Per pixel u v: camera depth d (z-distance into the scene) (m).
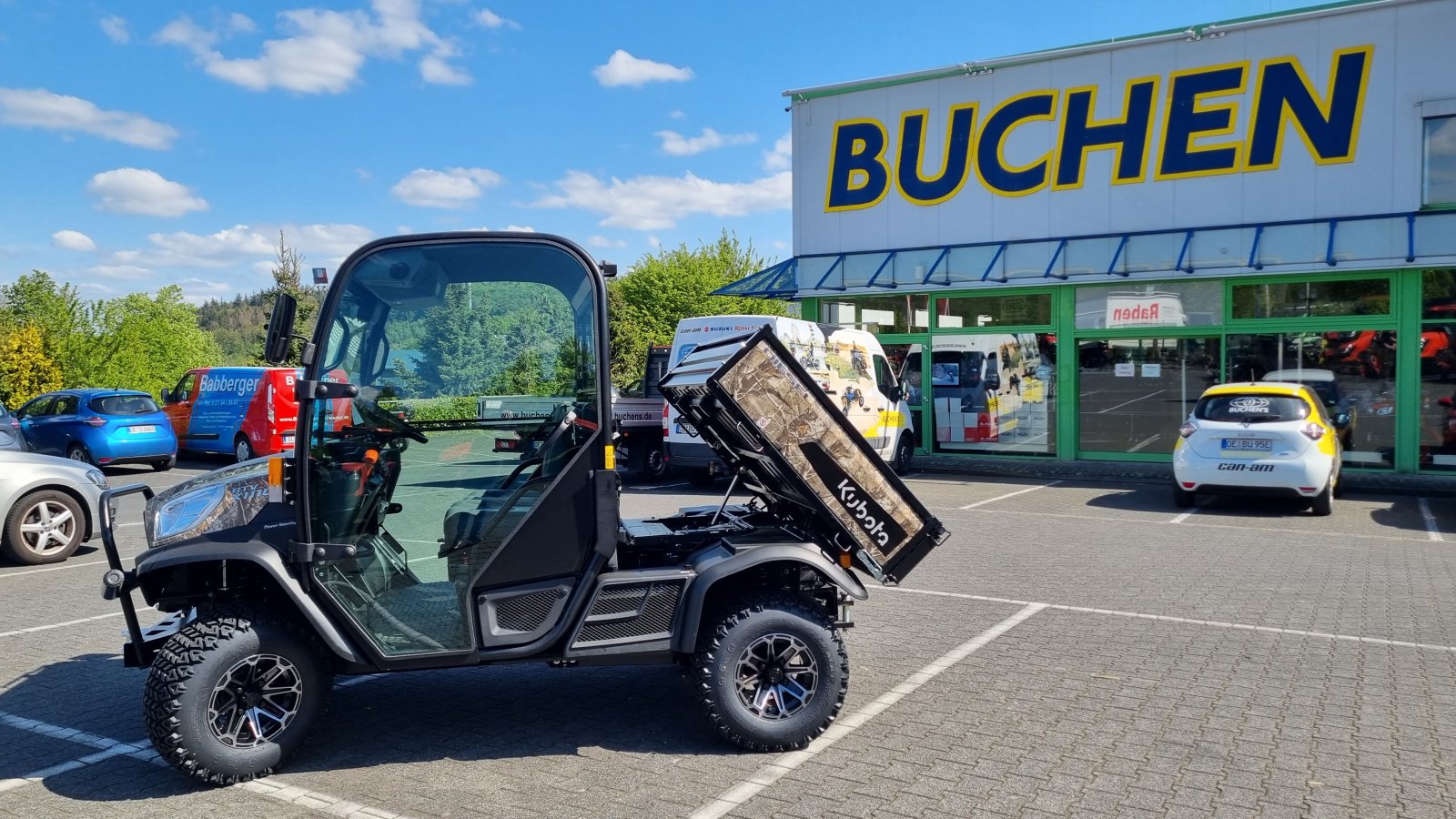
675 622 4.75
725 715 4.70
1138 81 17.39
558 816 4.07
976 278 18.88
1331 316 16.16
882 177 19.95
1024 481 16.48
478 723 5.24
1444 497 13.95
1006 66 18.50
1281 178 16.28
